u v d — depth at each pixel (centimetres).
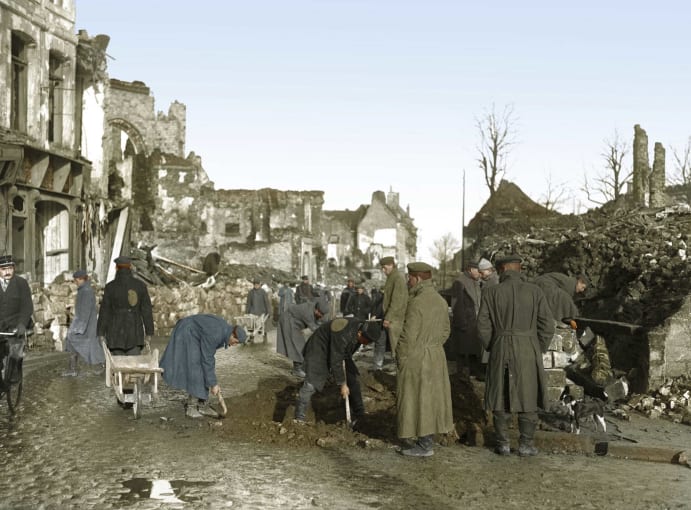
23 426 862
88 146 2650
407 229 9625
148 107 5600
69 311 1720
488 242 3138
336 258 8294
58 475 656
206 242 6369
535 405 760
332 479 661
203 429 870
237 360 1642
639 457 766
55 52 2309
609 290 1553
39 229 2317
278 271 5847
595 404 857
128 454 739
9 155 1838
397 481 658
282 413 954
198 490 618
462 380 1030
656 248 1539
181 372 930
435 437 823
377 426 882
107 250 2770
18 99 2130
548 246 2002
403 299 1110
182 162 5684
